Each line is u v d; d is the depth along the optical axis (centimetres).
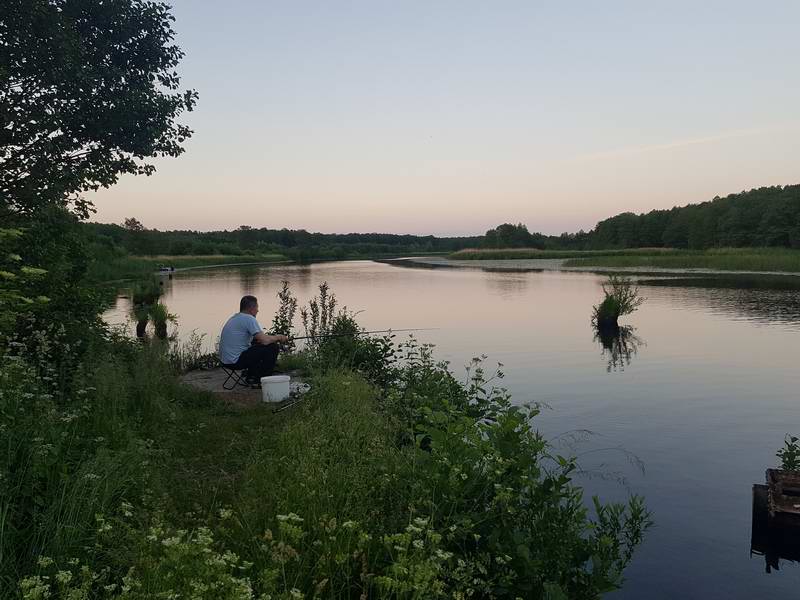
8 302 510
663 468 621
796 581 416
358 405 636
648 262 5647
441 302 2447
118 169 1083
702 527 493
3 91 949
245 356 807
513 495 365
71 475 349
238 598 223
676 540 472
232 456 521
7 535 289
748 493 562
